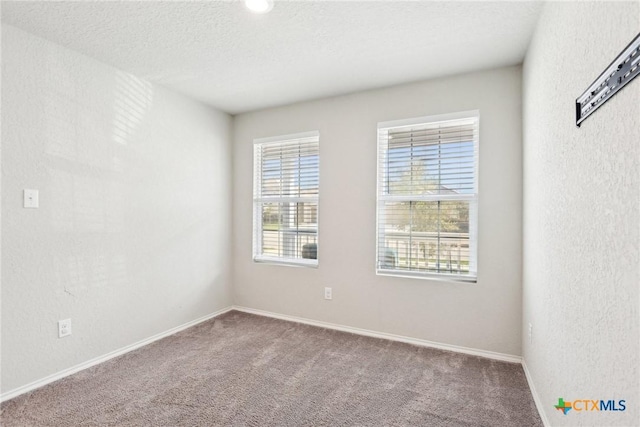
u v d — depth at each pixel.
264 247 3.50
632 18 0.83
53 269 2.08
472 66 2.41
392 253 2.84
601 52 1.02
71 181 2.17
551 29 1.56
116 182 2.45
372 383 2.07
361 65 2.41
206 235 3.27
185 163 3.04
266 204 3.49
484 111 2.46
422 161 2.72
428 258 2.71
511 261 2.39
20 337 1.93
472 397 1.91
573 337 1.27
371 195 2.87
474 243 2.55
